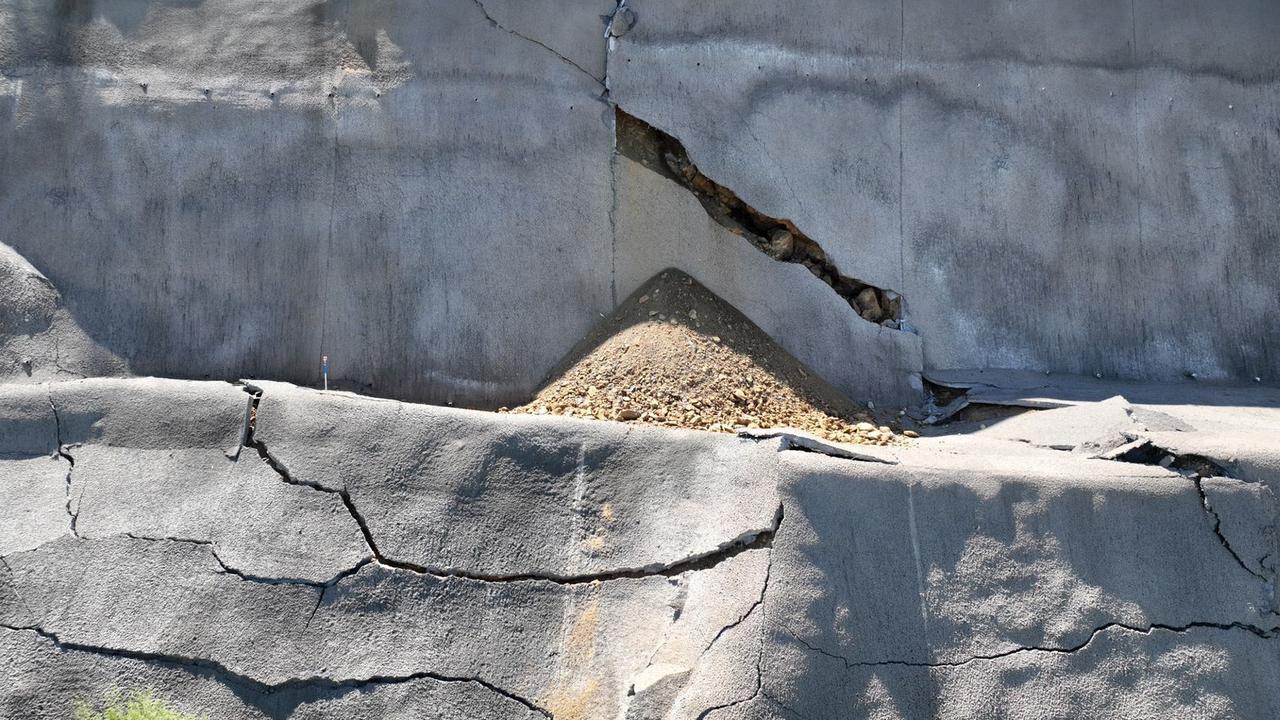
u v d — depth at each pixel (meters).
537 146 6.47
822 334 6.53
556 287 6.36
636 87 6.57
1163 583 4.70
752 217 6.71
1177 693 4.50
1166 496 4.83
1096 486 4.81
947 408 6.41
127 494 4.73
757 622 4.37
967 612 4.57
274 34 6.48
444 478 4.77
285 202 6.28
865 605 4.52
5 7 6.34
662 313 6.16
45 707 4.25
